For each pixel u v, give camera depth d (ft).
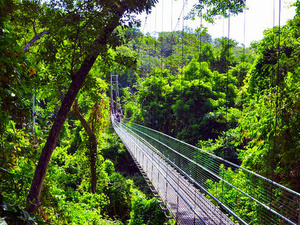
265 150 19.42
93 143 43.50
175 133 56.39
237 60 72.33
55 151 39.60
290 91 17.69
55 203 19.38
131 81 149.48
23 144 16.14
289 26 21.25
